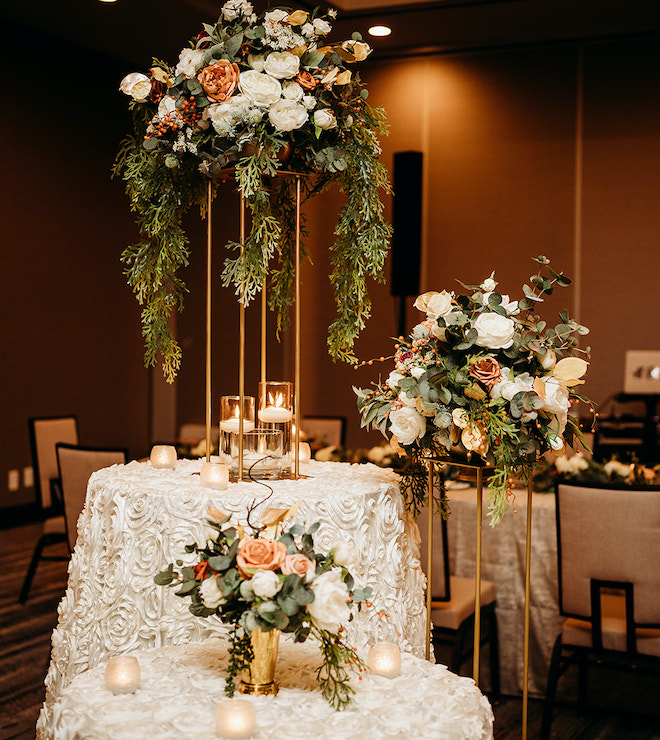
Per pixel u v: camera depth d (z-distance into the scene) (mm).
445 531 3305
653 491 3061
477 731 1785
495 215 7488
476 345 2244
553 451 2312
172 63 7688
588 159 7172
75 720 1757
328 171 2615
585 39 7105
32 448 5402
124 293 8227
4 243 6961
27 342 7191
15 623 4566
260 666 1878
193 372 8680
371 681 1992
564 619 3629
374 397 2422
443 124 7645
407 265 6762
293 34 2334
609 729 3393
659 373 6430
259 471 2570
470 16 6371
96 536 2469
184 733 1691
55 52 7395
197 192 2684
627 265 7055
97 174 7914
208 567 1782
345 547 1786
